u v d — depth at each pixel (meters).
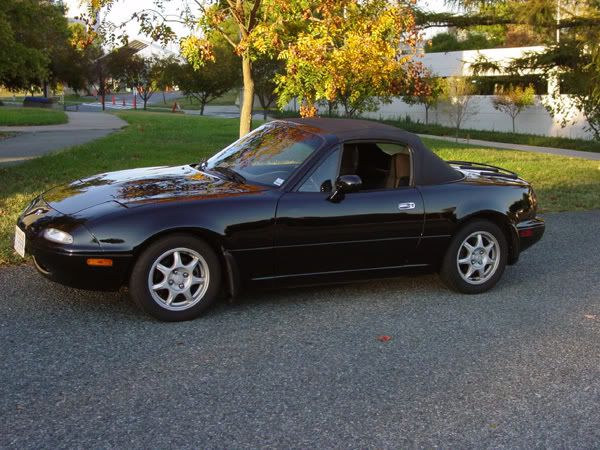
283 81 9.75
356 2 9.75
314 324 4.89
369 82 10.25
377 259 5.35
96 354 4.16
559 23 15.20
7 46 20.12
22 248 4.79
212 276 4.79
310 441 3.25
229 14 10.98
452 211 5.50
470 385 3.96
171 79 48.94
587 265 6.91
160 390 3.72
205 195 4.86
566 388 3.97
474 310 5.37
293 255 5.00
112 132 22.58
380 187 5.40
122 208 4.59
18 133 21.66
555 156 18.75
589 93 17.62
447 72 33.34
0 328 4.50
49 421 3.32
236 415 3.47
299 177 5.06
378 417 3.53
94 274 4.46
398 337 4.71
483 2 14.70
